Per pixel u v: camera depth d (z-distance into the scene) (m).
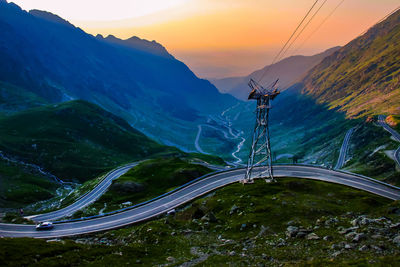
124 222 86.31
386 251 34.75
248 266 38.44
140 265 43.56
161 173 143.88
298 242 45.12
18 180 182.88
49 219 105.81
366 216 57.62
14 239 52.97
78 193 150.88
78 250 50.28
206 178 122.75
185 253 49.44
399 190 95.88
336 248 38.44
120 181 134.00
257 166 135.12
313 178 109.94
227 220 69.62
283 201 75.31
